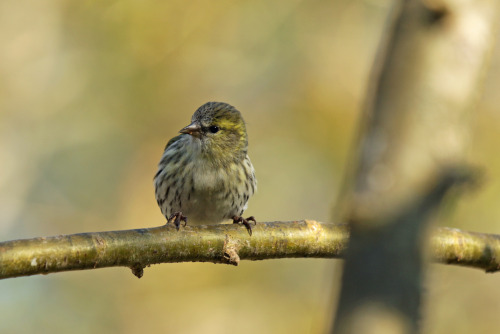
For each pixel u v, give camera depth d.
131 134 14.72
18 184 15.09
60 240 5.36
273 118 14.11
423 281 2.01
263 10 14.83
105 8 15.03
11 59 15.62
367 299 2.00
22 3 16.05
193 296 12.47
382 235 2.04
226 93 14.57
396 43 2.15
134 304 12.63
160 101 14.65
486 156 12.22
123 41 14.78
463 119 2.12
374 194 2.08
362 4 14.72
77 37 15.20
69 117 15.20
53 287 13.23
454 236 6.82
